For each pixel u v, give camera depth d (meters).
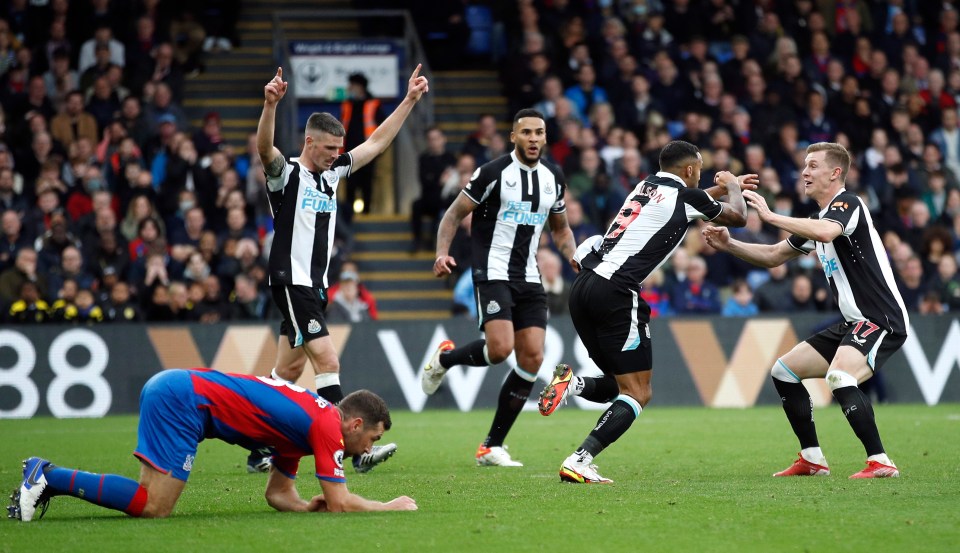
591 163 57.91
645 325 24.69
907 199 61.47
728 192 25.59
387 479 25.31
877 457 24.83
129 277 51.31
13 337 46.84
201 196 55.38
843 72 67.94
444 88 70.50
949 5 74.06
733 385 51.88
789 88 65.56
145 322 48.91
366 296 52.75
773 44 67.81
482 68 71.69
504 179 28.86
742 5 69.69
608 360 24.80
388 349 49.81
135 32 63.69
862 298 25.22
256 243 52.25
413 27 67.75
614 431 24.27
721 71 65.69
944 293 55.97
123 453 32.19
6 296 48.25
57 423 43.69
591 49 65.62
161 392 18.92
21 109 59.12
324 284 26.25
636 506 20.30
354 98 60.94
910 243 60.62
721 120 63.88
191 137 57.91
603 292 24.44
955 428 38.72
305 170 25.84
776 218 24.75
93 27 63.62
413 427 41.22
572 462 24.19
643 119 62.66
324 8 74.88
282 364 27.12
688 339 51.75
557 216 30.06
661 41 67.56
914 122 68.25
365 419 19.72
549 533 17.53
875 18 72.31
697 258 54.72
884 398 52.53
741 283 54.22
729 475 25.88
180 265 51.81
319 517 19.02
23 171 56.84
